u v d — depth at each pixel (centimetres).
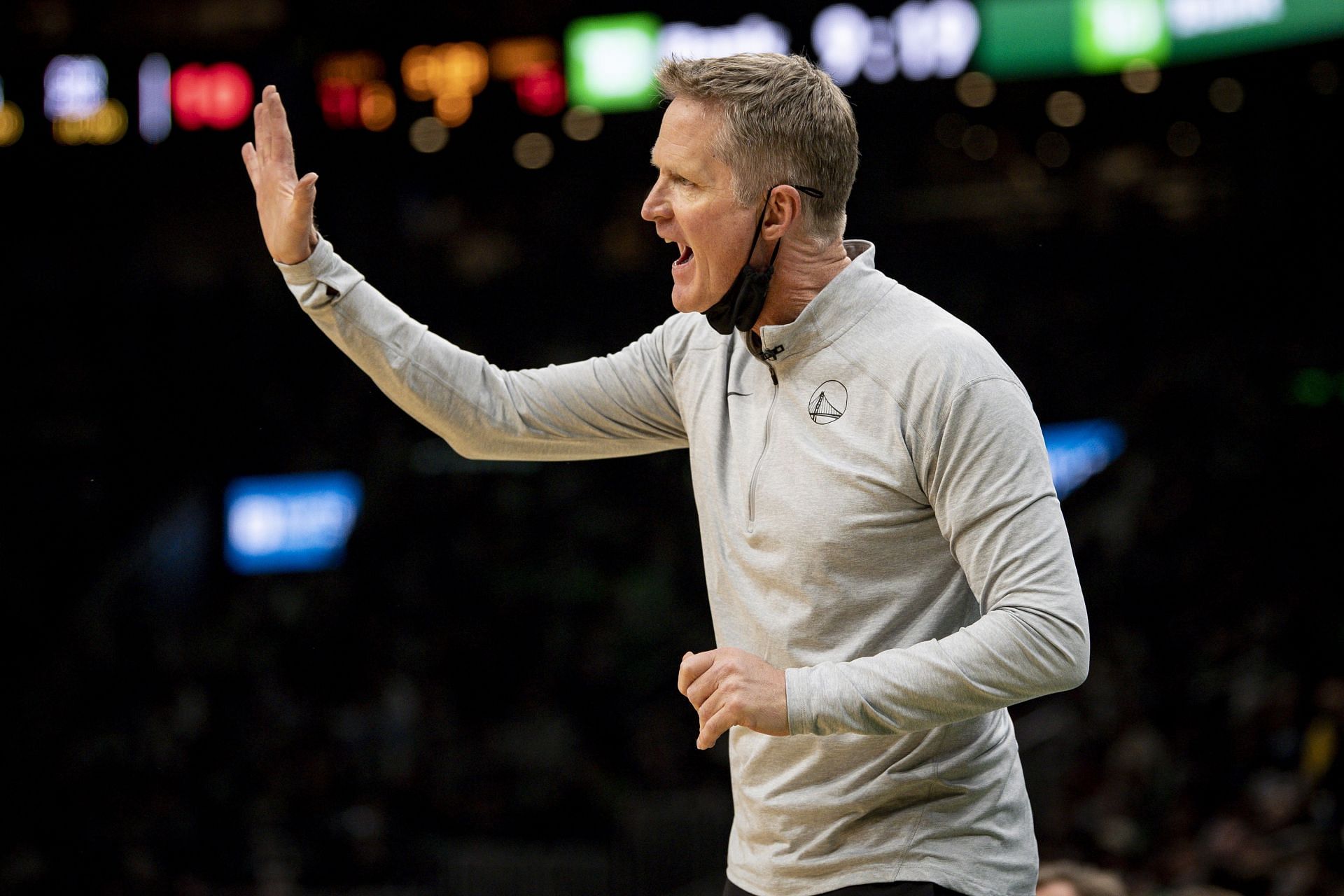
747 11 3897
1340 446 4138
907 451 485
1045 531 466
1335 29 3575
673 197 514
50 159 4319
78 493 4819
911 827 494
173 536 4703
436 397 564
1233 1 3600
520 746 3522
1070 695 3041
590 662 3953
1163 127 4800
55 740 3878
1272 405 4478
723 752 3362
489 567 4416
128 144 4284
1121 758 2559
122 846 3266
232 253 4750
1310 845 2008
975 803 499
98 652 4219
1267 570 3716
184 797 3488
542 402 587
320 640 4169
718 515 529
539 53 4125
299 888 3052
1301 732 2489
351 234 4819
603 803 3322
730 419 538
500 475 4700
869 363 496
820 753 497
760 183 502
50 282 4862
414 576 4412
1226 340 4975
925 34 3784
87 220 4644
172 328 4953
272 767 3500
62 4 4109
